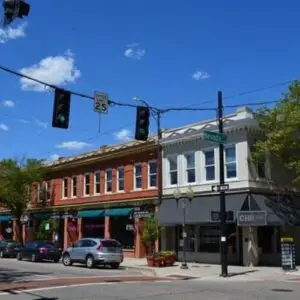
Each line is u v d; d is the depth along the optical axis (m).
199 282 21.69
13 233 54.28
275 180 31.11
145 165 36.91
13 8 10.91
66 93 17.41
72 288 18.62
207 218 30.48
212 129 31.72
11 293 17.16
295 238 32.56
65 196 46.53
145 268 29.05
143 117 19.69
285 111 27.62
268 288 18.95
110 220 40.34
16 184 47.91
